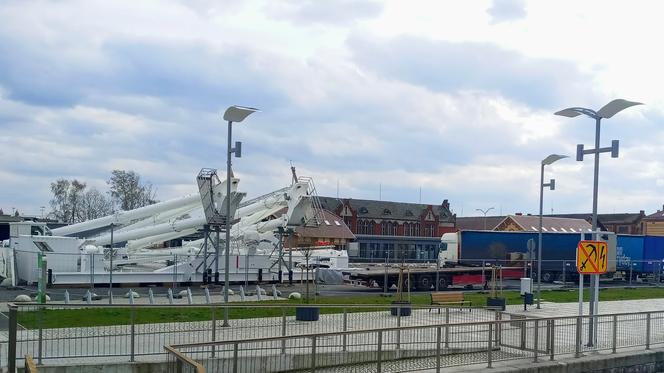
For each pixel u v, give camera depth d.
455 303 24.67
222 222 35.62
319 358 13.02
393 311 20.78
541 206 27.50
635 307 28.22
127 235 37.53
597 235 16.73
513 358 14.23
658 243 51.97
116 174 87.94
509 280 48.28
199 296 29.50
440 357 12.96
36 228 36.66
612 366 14.91
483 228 110.25
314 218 39.91
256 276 38.94
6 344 13.55
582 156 17.33
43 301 20.39
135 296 28.03
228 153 18.56
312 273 40.12
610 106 16.39
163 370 12.88
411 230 101.56
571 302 29.98
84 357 12.97
